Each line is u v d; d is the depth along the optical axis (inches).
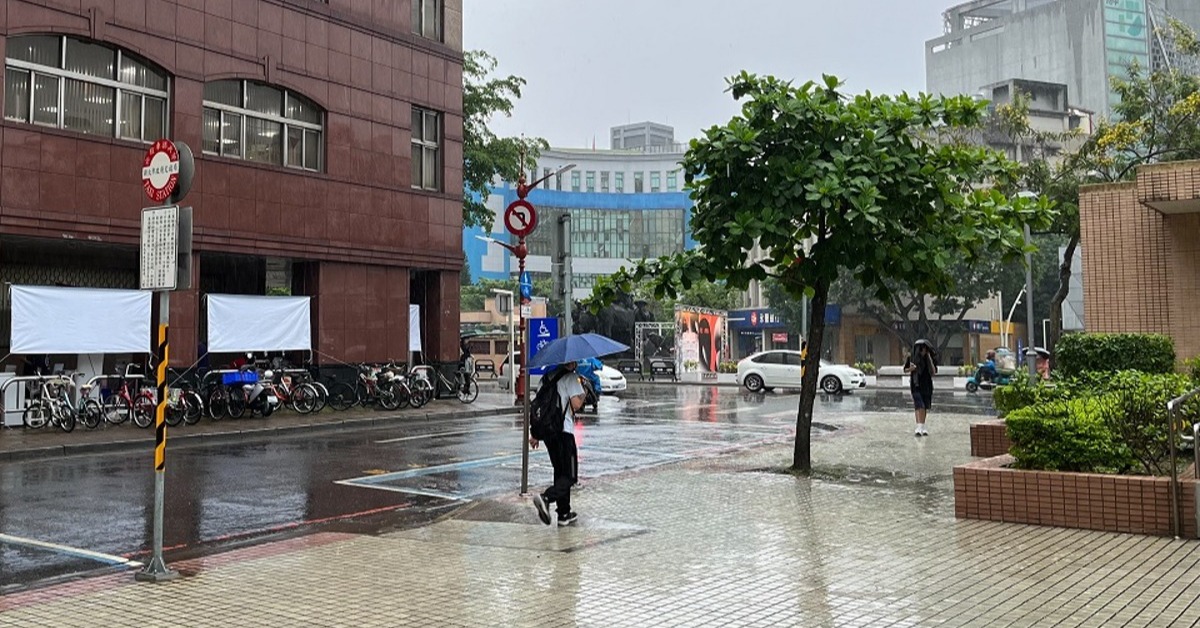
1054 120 2807.6
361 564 273.4
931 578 245.1
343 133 902.4
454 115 1030.4
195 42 778.2
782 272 473.7
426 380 917.8
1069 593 227.1
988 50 3873.0
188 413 718.5
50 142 679.7
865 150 412.5
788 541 297.6
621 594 234.8
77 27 698.2
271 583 250.7
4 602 235.0
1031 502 319.3
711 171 444.1
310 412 820.0
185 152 274.4
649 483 429.1
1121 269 570.9
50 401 660.1
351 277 908.0
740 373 1277.1
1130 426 338.0
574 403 339.0
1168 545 281.3
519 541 306.2
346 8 911.0
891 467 473.4
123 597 237.3
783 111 419.2
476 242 4222.4
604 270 4441.4
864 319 2432.3
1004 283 1902.1
